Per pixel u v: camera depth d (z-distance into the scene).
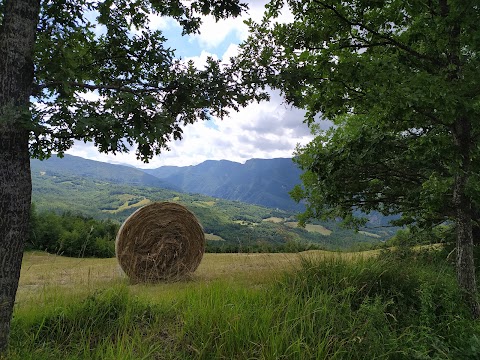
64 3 3.29
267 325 3.67
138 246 10.99
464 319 4.66
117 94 2.75
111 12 3.69
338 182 8.66
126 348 3.29
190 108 3.50
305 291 4.95
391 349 3.57
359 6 5.79
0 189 2.76
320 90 5.49
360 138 7.94
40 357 3.13
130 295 4.85
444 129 6.23
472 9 4.60
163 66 3.55
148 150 3.13
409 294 5.32
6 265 2.79
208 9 3.70
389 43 5.93
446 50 5.68
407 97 4.67
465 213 5.68
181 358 3.28
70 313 4.16
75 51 2.76
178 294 5.30
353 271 5.53
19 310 4.35
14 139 2.80
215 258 16.42
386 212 9.71
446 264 8.22
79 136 2.71
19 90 2.88
